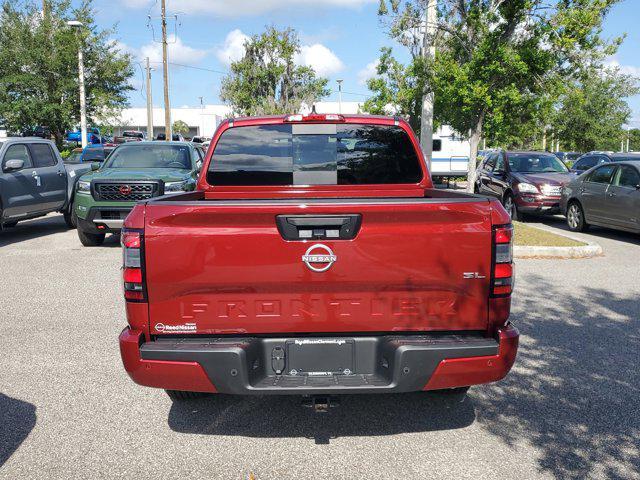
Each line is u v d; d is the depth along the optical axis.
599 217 13.24
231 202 3.43
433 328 3.53
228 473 3.57
